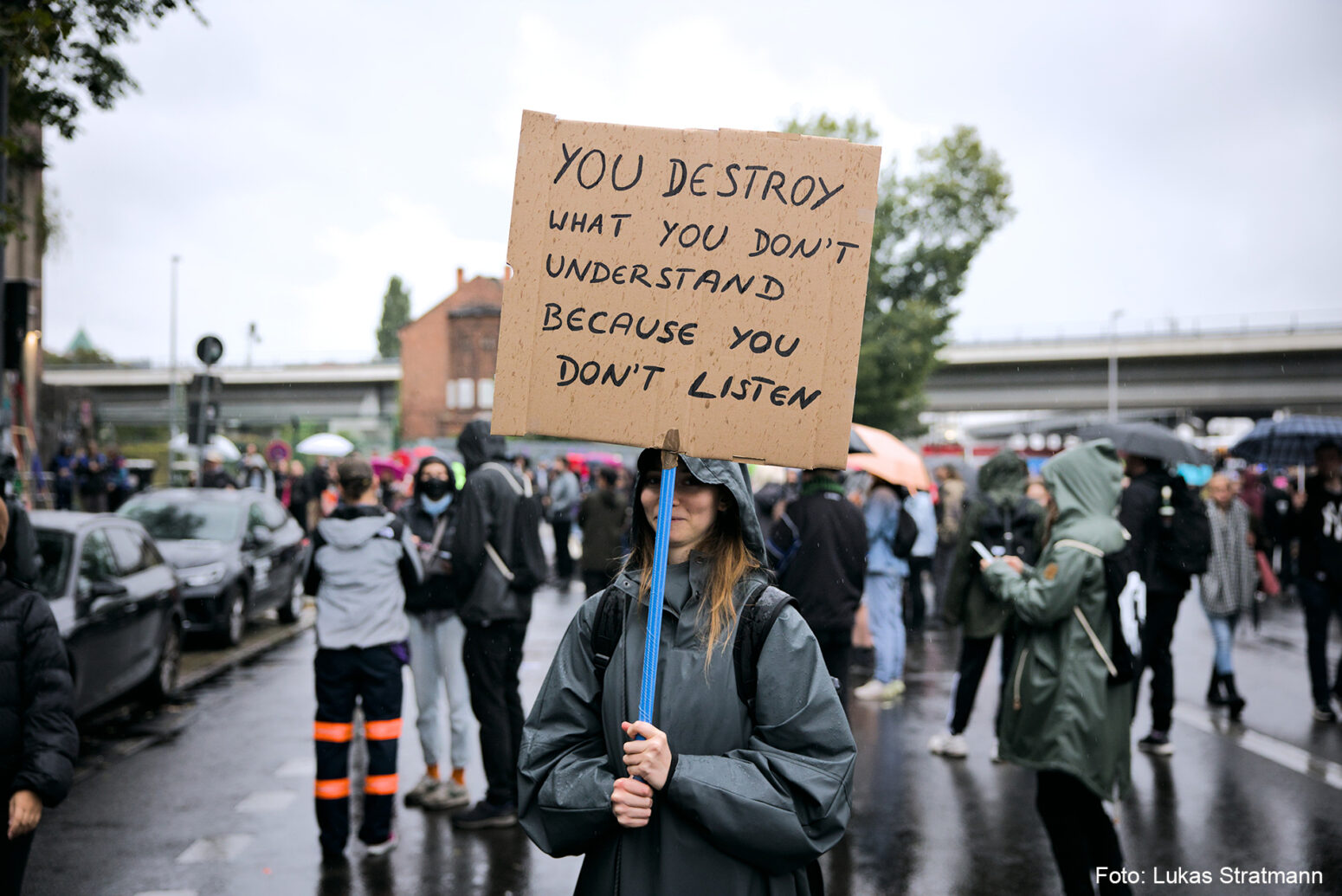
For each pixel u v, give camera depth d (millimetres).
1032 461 37094
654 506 2584
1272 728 8359
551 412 2477
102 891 4941
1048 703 4453
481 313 71688
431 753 6324
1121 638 4430
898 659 9469
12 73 6883
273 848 5551
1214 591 8953
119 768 7125
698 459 2479
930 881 5137
